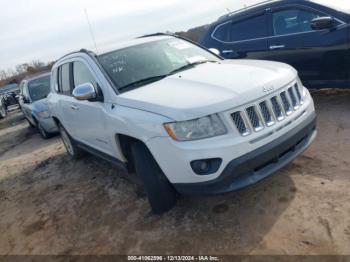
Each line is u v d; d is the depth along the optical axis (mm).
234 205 3396
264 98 3021
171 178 3033
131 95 3420
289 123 3146
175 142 2867
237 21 6293
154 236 3234
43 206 4574
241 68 3576
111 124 3549
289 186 3488
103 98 3764
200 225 3217
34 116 8766
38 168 6348
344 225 2781
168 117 2896
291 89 3342
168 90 3273
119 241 3312
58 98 5332
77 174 5418
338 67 5098
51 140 8602
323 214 2963
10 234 4066
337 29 4969
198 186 2900
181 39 4801
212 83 3180
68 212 4195
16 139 10414
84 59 4219
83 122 4465
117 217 3748
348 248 2545
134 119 3170
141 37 4828
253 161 2850
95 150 4617
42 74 10352
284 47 5621
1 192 5598
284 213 3098
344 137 4305
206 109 2812
